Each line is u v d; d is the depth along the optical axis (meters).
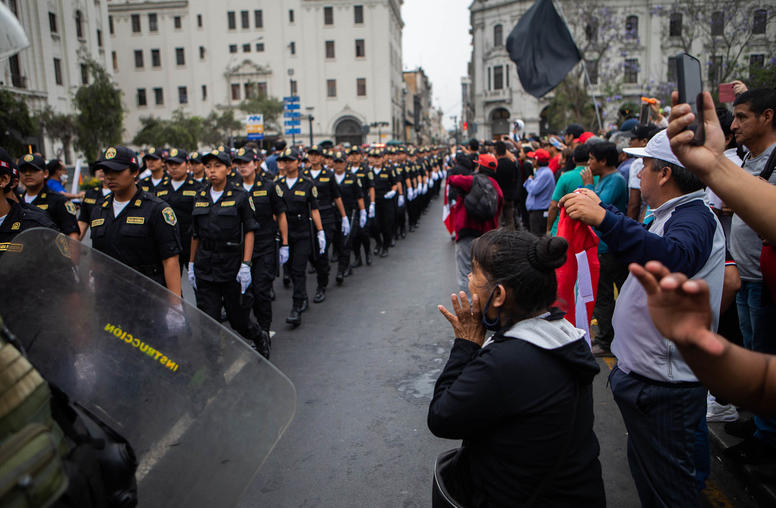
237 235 4.86
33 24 34.41
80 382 1.67
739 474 3.26
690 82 1.66
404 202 13.11
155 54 57.84
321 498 3.17
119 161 3.87
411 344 5.68
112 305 1.71
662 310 1.08
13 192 4.42
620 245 2.23
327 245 8.02
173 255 4.01
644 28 41.22
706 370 1.09
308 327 6.35
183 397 1.65
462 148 11.59
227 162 4.88
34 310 1.69
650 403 2.29
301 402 4.39
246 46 56.56
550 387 1.66
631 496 3.13
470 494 1.83
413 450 3.66
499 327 1.82
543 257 1.71
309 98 56.22
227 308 4.98
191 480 1.58
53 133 28.81
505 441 1.69
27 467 1.04
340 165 9.42
